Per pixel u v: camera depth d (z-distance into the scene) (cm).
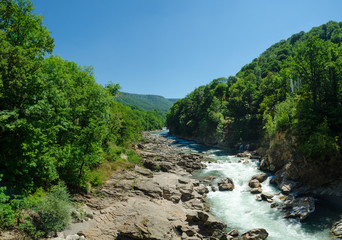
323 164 2689
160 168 4125
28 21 2136
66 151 2244
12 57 1633
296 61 3550
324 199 2422
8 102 1641
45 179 1881
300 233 1856
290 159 3278
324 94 3319
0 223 1314
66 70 2842
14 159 1633
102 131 2539
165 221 1848
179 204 2534
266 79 7838
